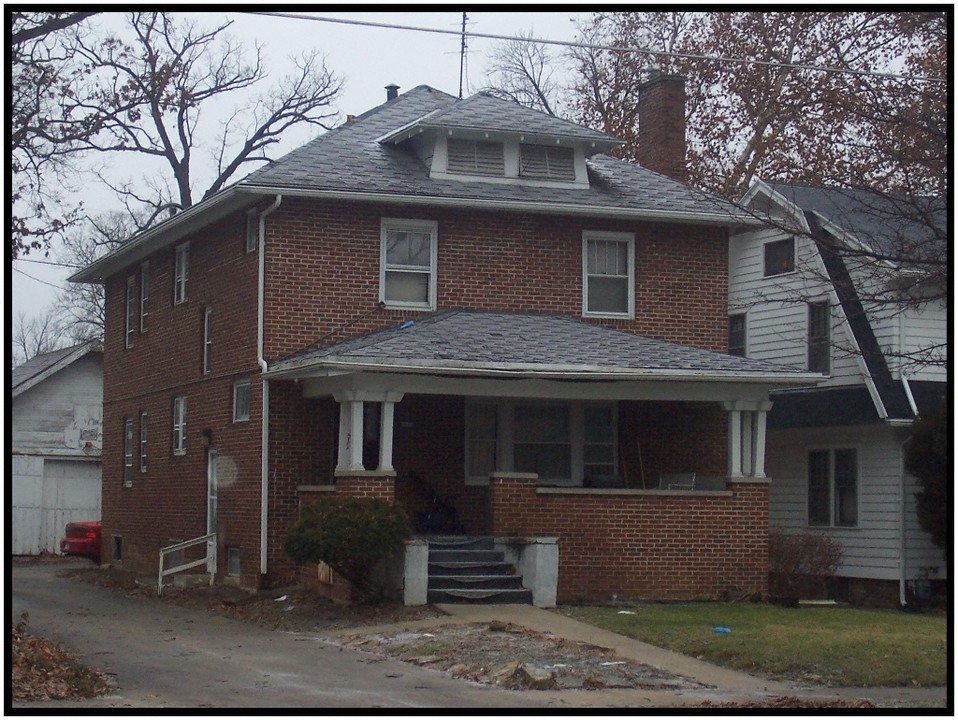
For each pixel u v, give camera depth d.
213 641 17.97
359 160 25.14
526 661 15.51
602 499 22.34
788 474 28.95
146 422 30.50
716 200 24.22
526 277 25.34
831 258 26.25
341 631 18.61
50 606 23.30
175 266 28.89
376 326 24.27
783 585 26.06
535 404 25.77
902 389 25.95
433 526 24.56
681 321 26.22
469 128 24.98
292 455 23.53
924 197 18.61
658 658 16.20
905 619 20.55
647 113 31.34
